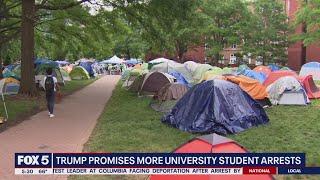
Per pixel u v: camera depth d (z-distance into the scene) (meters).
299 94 23.59
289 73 26.33
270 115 19.64
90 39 35.56
